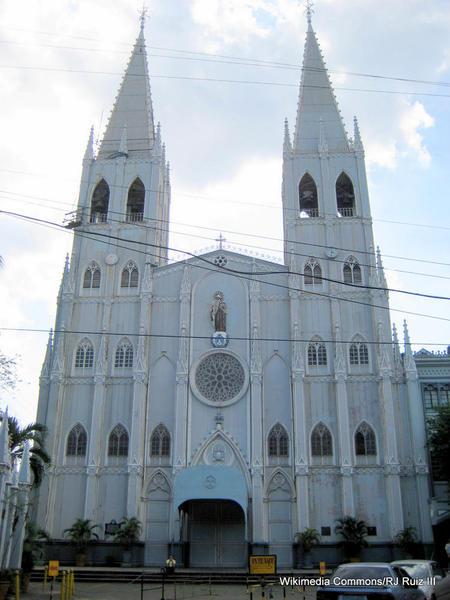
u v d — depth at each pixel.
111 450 64.69
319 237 71.31
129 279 71.19
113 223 73.44
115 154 76.88
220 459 62.72
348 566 22.09
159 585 47.03
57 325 69.75
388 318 66.62
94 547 60.94
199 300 69.56
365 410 63.78
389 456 60.97
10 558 37.09
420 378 66.44
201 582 48.94
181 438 63.28
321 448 63.03
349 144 75.94
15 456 42.50
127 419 65.44
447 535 59.38
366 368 65.38
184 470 59.69
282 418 64.38
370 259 69.44
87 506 62.12
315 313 67.69
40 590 40.88
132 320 69.38
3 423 35.06
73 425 65.88
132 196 77.94
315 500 61.19
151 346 68.31
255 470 61.50
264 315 68.38
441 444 58.88
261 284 69.44
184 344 66.75
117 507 62.41
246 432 63.75
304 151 75.88
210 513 62.59
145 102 80.75
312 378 65.25
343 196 75.38
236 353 66.75
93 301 70.56
